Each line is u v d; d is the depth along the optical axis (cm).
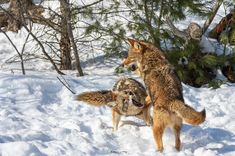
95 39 1836
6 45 2256
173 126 939
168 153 925
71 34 1717
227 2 1950
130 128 1090
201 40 1775
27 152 866
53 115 1204
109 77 1645
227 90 1575
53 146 923
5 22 2472
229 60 1773
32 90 1368
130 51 1012
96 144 983
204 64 1703
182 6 1709
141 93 1045
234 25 1831
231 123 1191
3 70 1816
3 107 1215
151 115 1146
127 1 1788
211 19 1845
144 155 909
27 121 1104
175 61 1700
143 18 1788
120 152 940
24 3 1789
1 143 896
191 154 926
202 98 1475
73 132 1040
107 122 1148
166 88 924
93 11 1888
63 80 1496
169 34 1745
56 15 1895
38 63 2039
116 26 1786
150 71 959
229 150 970
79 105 1290
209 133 1077
